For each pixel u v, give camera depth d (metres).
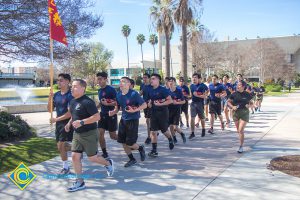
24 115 18.20
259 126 12.71
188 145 9.05
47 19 10.40
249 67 63.75
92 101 5.40
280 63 65.62
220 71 58.34
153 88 7.77
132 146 6.84
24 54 10.70
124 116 6.80
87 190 5.39
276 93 46.59
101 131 7.35
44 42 10.74
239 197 4.95
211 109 11.05
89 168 6.71
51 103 6.38
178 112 9.20
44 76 63.19
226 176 6.03
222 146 8.84
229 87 14.13
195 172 6.33
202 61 51.62
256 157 7.46
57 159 7.49
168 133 8.16
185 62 24.36
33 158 7.50
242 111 7.91
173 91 9.11
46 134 10.98
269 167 6.56
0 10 9.62
